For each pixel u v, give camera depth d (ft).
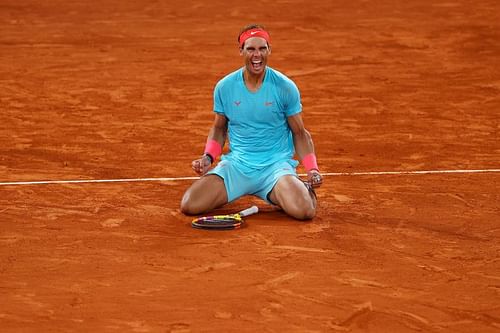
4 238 100.12
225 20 263.90
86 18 266.36
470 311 81.61
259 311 81.30
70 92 183.52
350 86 187.73
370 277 89.10
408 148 142.41
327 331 77.56
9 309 81.76
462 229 103.35
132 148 142.82
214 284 87.20
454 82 190.60
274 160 110.52
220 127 112.27
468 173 127.54
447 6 277.44
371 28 248.93
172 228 103.60
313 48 225.35
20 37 239.50
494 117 163.02
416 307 82.33
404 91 183.11
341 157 136.98
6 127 156.25
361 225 104.68
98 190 119.44
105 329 77.82
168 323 78.89
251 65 106.01
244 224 105.09
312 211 105.70
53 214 108.68
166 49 225.56
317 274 89.71
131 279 88.48
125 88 186.91
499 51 219.82
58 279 88.53
